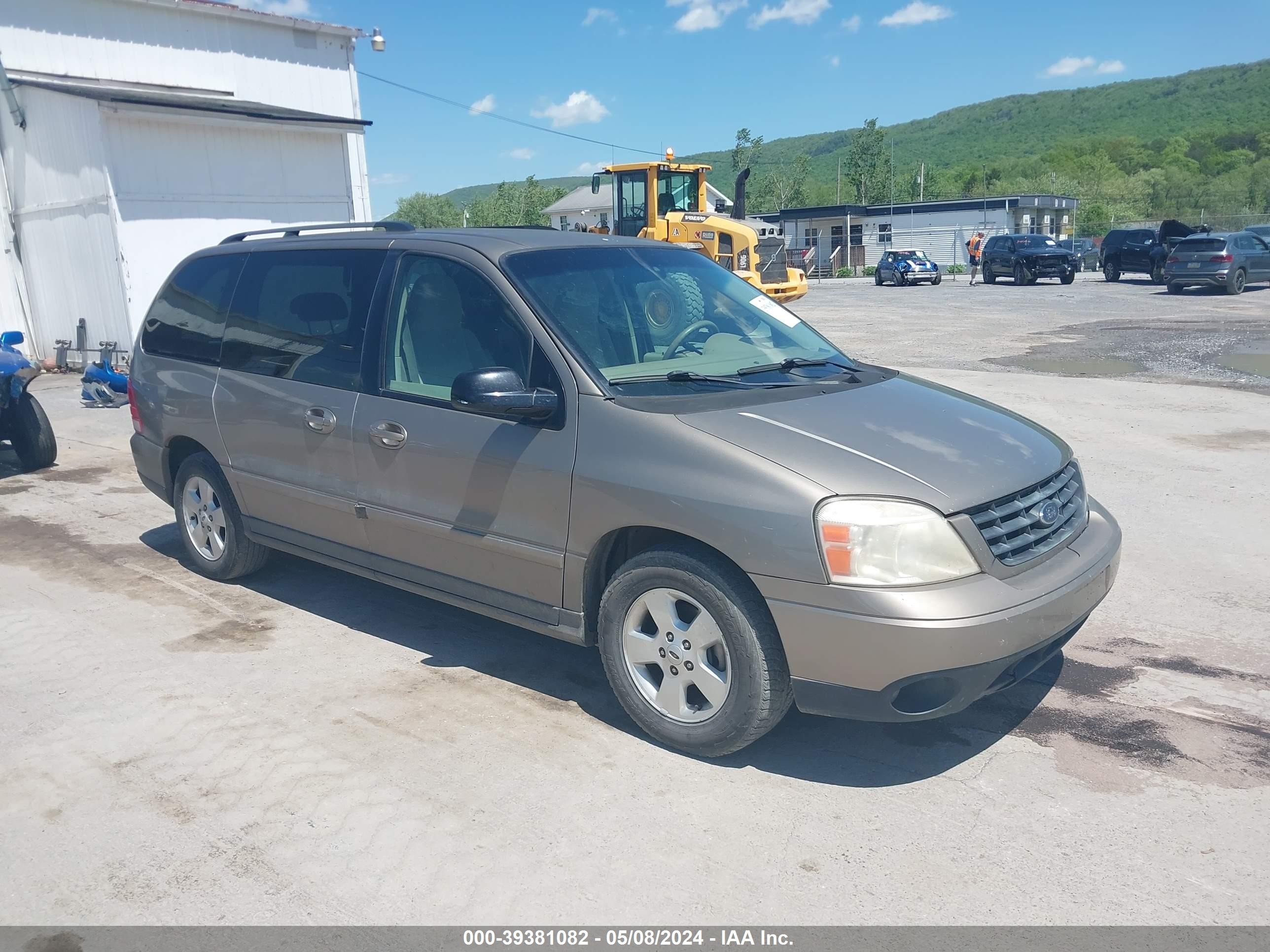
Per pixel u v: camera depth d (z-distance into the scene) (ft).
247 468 17.22
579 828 10.87
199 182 49.24
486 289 13.92
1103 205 261.44
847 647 10.73
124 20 51.65
